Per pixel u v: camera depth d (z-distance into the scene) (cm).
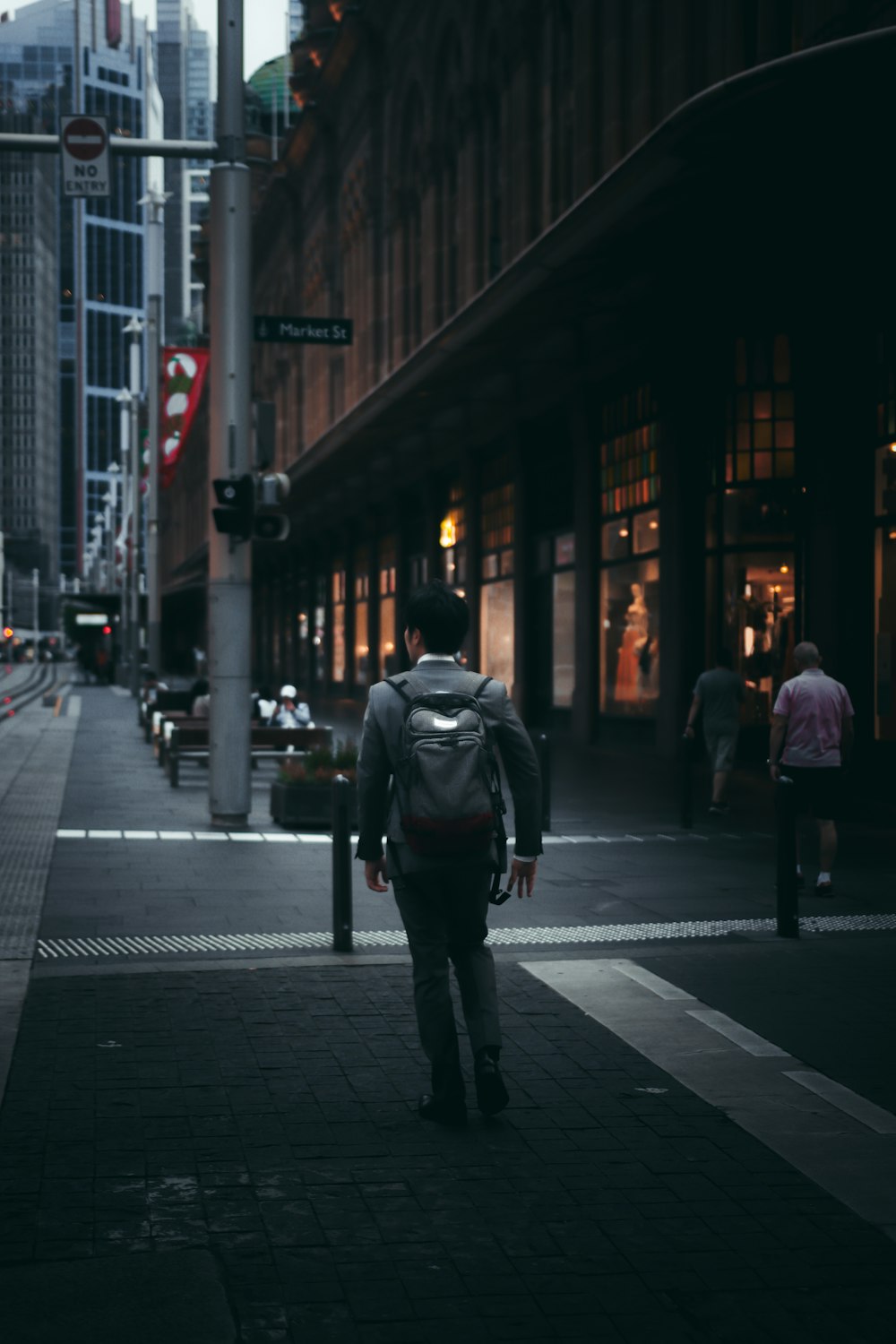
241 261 1404
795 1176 457
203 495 8775
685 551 2008
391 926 877
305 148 4575
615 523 2325
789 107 1109
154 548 4441
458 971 517
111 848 1224
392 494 3775
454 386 2558
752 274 1722
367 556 4216
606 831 1342
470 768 485
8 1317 354
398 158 3506
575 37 2330
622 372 2239
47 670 10394
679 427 2006
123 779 1923
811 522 1605
